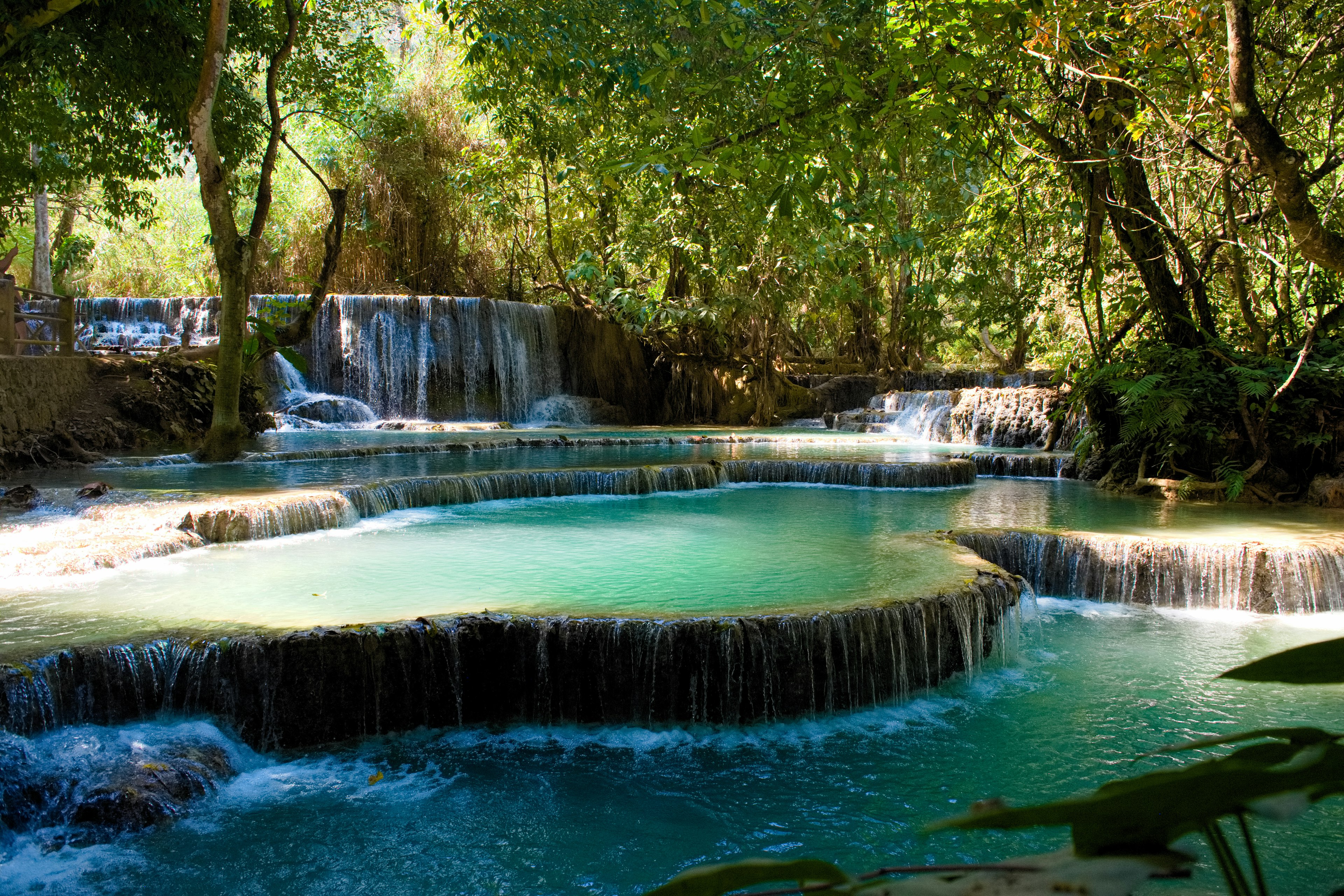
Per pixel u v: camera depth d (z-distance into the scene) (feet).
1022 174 55.31
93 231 113.09
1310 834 18.29
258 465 51.67
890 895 1.97
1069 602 35.58
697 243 85.35
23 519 34.88
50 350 67.21
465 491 44.70
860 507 44.86
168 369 61.93
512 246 107.34
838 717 24.36
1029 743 22.89
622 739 23.04
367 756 22.04
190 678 21.85
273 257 94.58
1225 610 34.01
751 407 97.81
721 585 27.84
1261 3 35.78
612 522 39.68
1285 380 46.73
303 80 64.34
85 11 47.44
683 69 28.84
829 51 23.88
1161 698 25.70
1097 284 52.65
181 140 56.29
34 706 20.15
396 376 85.92
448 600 25.95
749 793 20.43
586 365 100.07
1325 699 25.39
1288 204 17.28
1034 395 69.51
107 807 18.30
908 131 24.94
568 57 46.88
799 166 21.11
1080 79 42.19
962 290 95.81
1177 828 1.89
